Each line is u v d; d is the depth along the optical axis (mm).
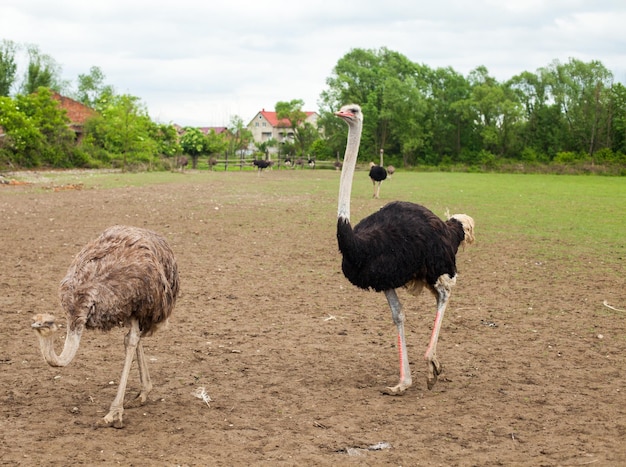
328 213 19703
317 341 7355
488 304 9102
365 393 5859
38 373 6164
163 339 7305
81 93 85875
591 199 26938
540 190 33000
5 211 18250
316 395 5789
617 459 4543
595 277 11016
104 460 4457
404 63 81812
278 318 8227
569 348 7199
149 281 5133
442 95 81312
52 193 24516
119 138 46750
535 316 8500
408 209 6156
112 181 32156
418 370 6516
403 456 4598
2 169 39688
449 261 6109
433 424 5184
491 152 79250
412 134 76500
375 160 77312
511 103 76250
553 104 78125
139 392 5773
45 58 65188
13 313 8117
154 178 36031
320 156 78312
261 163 49156
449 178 47531
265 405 5543
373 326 7980
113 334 7422
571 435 4969
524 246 14156
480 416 5348
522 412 5434
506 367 6570
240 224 16766
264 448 4703
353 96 77500
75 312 4840
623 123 74562
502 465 4465
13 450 4570
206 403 5559
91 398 5617
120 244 5266
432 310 8734
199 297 9180
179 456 4543
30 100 44531
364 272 5918
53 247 12750
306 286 9992
